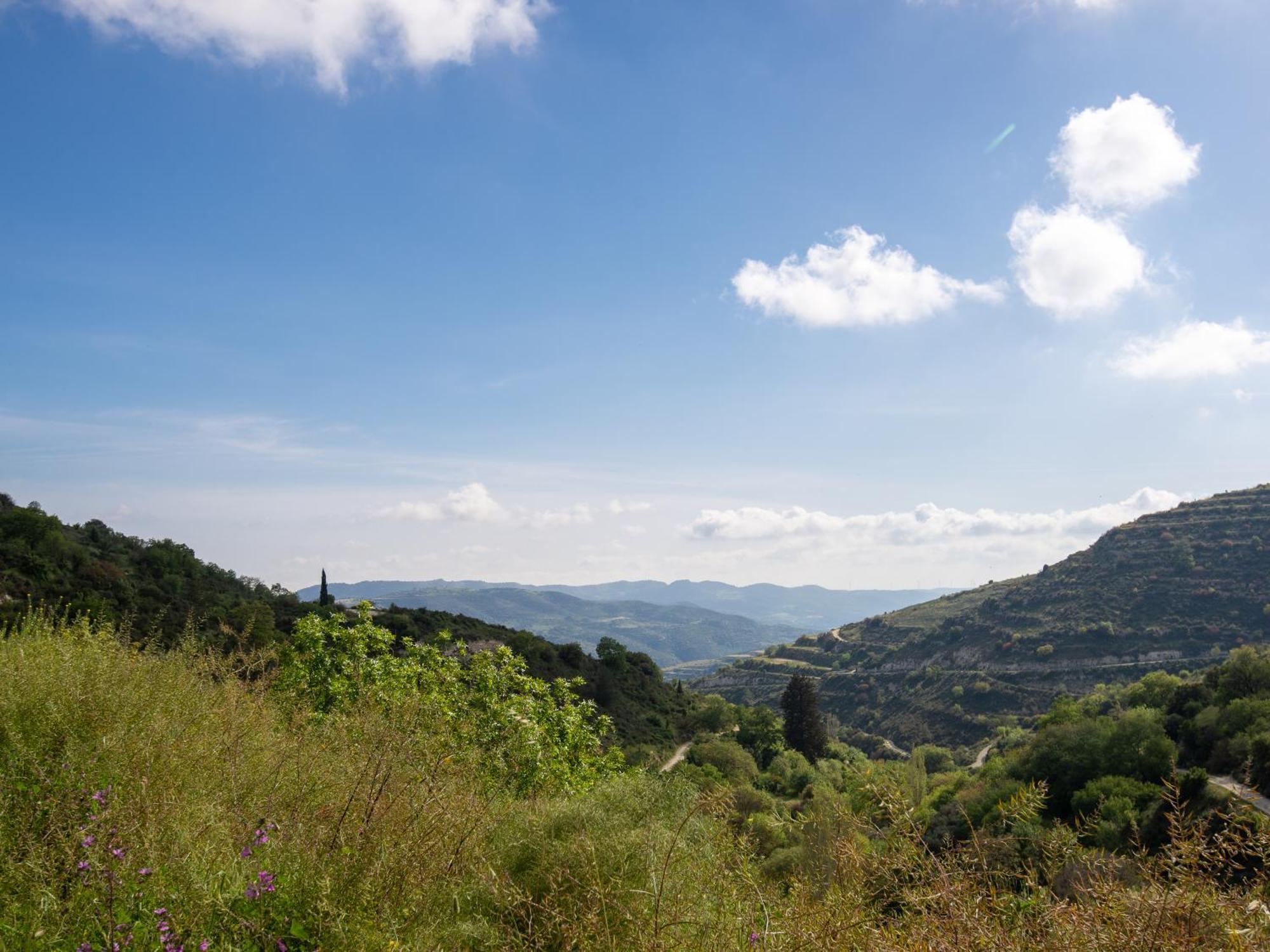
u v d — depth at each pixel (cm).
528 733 1044
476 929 340
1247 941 246
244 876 313
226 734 516
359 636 1370
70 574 2755
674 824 421
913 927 280
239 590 4503
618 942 328
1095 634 13588
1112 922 270
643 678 7931
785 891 336
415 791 445
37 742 416
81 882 275
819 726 7888
